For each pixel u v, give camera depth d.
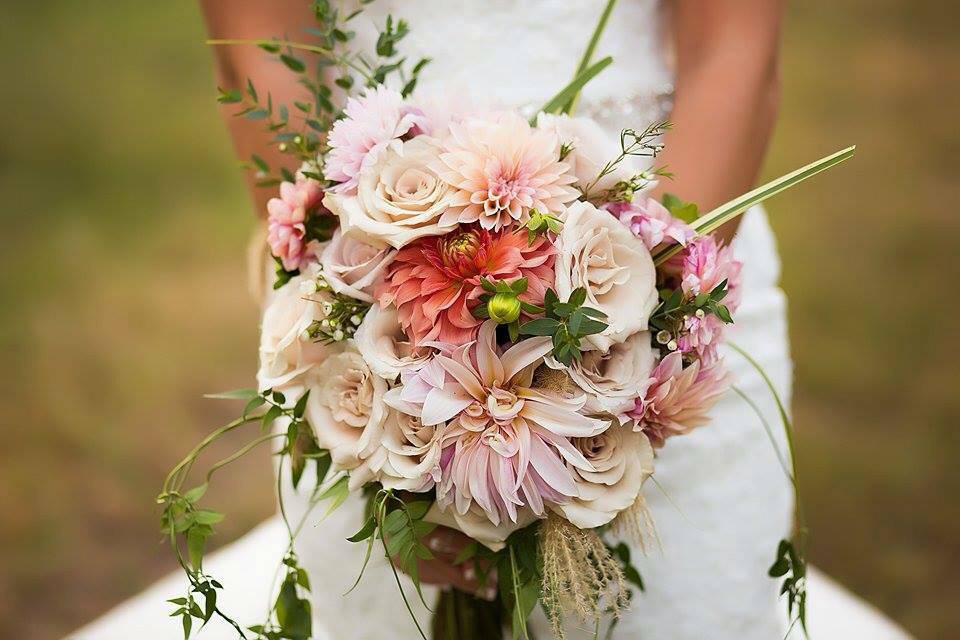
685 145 1.50
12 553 3.27
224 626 2.01
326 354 1.22
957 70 6.44
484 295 1.13
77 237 5.16
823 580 2.29
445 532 1.32
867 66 6.59
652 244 1.19
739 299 1.26
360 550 1.74
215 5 1.58
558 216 1.16
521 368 1.13
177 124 6.31
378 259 1.17
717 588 1.71
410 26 1.64
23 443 3.73
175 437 3.77
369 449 1.17
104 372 4.12
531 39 1.64
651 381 1.17
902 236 4.84
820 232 4.91
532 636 1.66
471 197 1.13
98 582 3.17
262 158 1.57
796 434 3.63
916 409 3.74
